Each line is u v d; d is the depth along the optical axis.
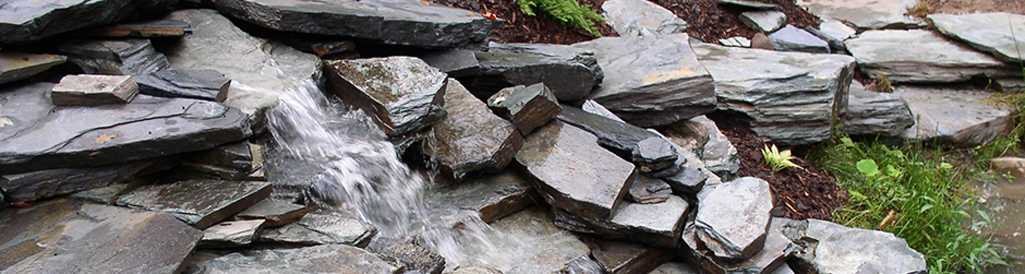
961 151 6.98
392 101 3.50
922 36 8.59
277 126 3.41
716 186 3.96
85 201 2.80
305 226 2.96
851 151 6.34
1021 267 5.10
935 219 5.16
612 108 5.07
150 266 2.43
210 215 2.77
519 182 3.87
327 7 4.04
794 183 5.43
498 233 3.71
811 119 5.87
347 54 4.14
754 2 8.32
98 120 2.88
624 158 4.14
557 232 3.82
